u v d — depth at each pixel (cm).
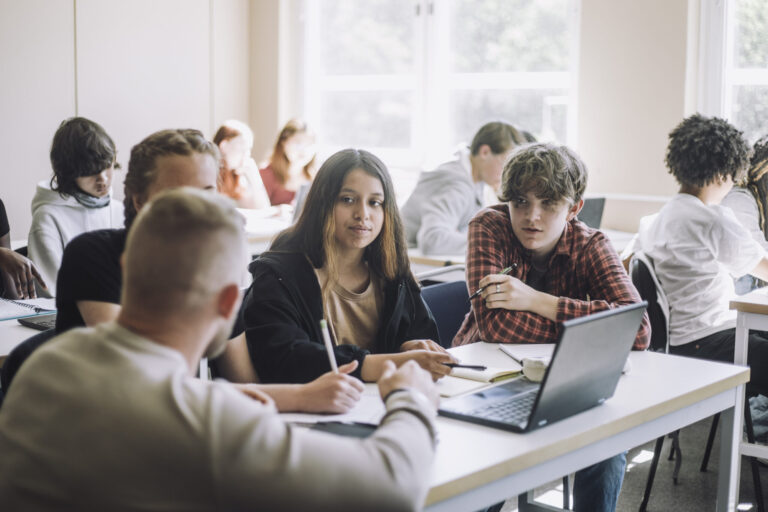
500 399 172
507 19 502
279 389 162
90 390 103
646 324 225
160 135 179
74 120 306
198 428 100
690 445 347
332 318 208
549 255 240
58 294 185
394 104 557
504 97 508
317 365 183
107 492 100
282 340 189
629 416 168
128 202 181
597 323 158
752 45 420
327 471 102
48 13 502
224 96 589
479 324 227
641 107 444
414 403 124
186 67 566
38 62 501
